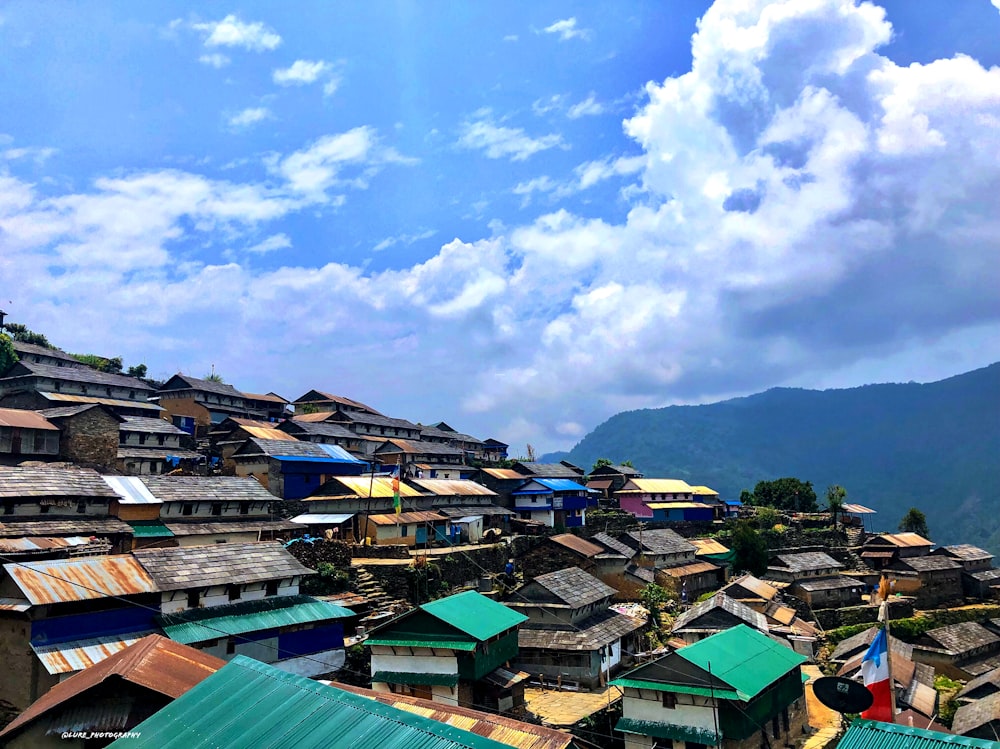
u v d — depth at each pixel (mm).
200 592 38469
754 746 37906
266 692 20516
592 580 58031
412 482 76125
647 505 107812
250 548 43562
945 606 92188
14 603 32031
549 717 42500
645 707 39375
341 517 64688
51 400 74438
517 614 46031
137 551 38781
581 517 98188
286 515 66125
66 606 33312
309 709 19312
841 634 74000
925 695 54688
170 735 19406
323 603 43312
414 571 55844
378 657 42281
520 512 93938
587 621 53344
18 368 81000
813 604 81000
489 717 25719
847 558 100125
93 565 35750
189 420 93500
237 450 72562
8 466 51344
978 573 96188
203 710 20281
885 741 24797
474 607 44344
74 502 48062
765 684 38781
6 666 32156
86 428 60562
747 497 133500
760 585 75938
